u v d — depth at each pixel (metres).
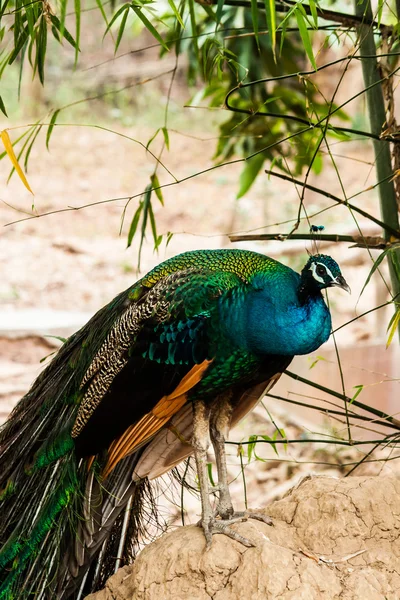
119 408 7.27
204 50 9.09
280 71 13.68
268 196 30.16
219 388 7.27
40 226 28.08
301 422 15.26
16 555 7.27
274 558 6.47
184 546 6.80
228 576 6.60
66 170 33.00
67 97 39.00
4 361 18.45
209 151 35.72
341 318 21.88
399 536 7.12
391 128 8.31
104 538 7.18
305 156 10.45
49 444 7.55
